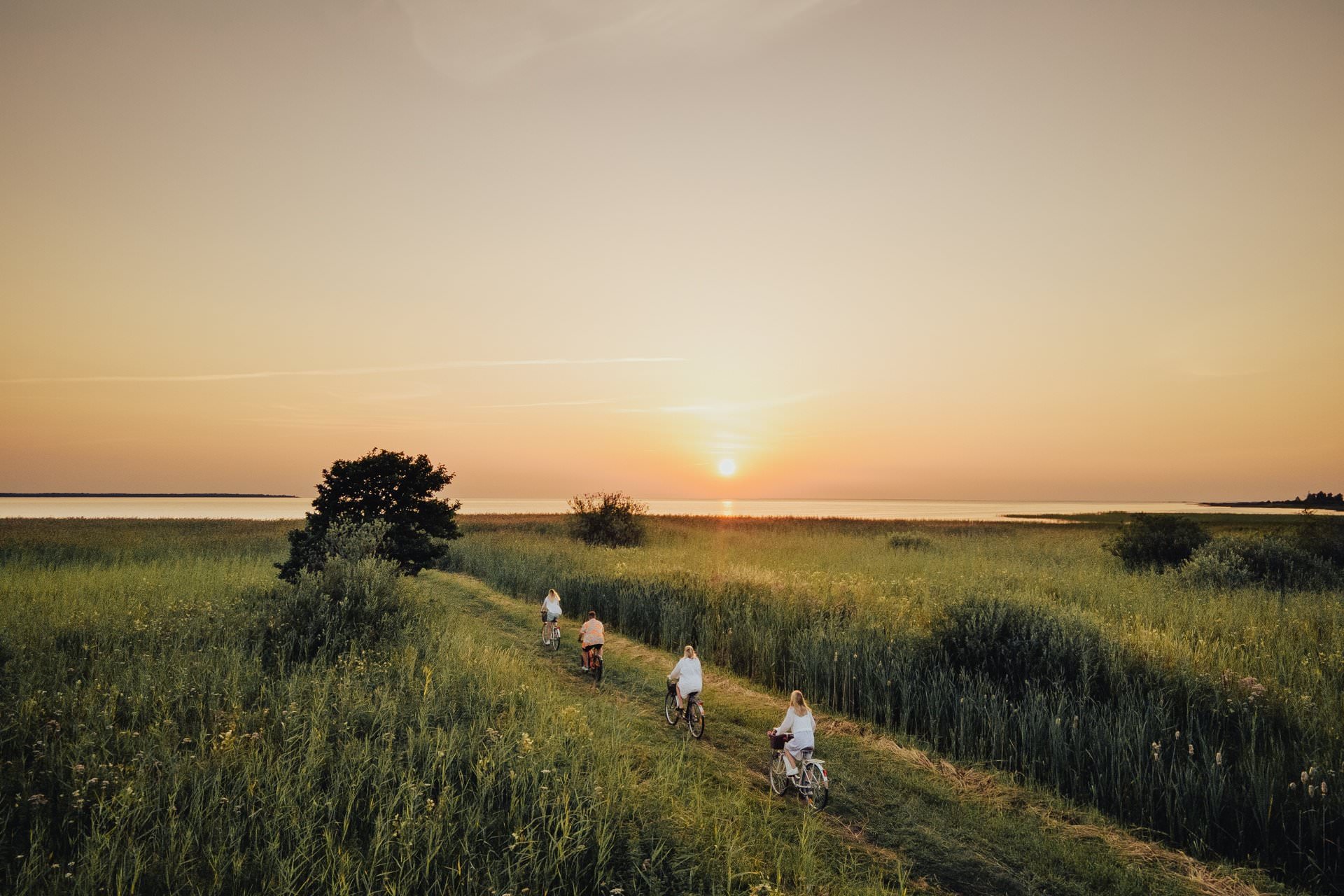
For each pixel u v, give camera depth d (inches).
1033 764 327.9
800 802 299.0
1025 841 267.6
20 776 270.5
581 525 1470.2
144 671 395.9
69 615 543.2
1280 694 354.9
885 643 472.4
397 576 646.5
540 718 360.2
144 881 211.8
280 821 244.4
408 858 219.6
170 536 1595.7
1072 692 374.0
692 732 378.0
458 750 305.6
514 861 232.4
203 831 240.4
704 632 584.4
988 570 850.1
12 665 392.5
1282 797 269.3
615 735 353.7
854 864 246.2
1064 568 932.0
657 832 256.7
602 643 508.1
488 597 866.8
